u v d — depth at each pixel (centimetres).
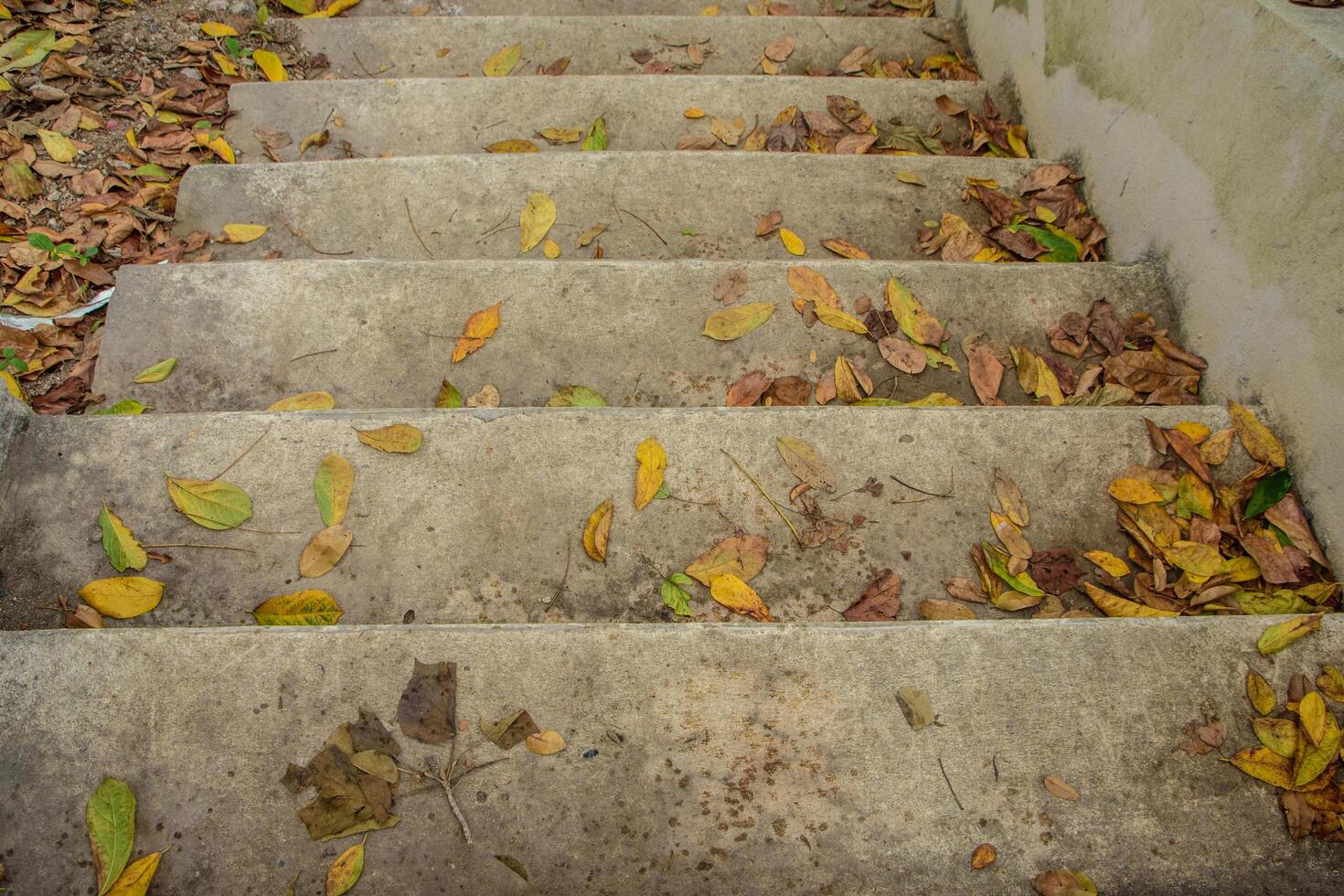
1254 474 160
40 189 225
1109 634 134
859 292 200
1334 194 147
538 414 162
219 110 262
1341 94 145
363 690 127
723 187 235
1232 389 176
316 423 159
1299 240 156
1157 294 200
